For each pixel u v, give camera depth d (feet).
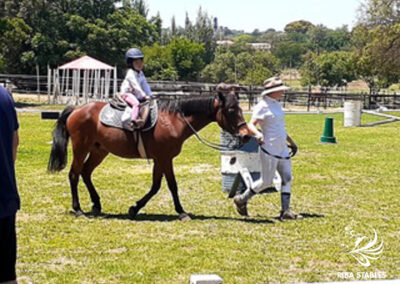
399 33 143.02
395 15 148.56
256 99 125.08
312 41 438.81
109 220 27.43
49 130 69.97
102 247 22.75
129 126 27.32
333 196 33.68
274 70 241.55
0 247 14.19
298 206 30.96
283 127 27.09
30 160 46.19
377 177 40.42
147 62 214.90
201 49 240.32
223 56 239.30
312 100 139.33
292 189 35.76
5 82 130.52
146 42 202.80
